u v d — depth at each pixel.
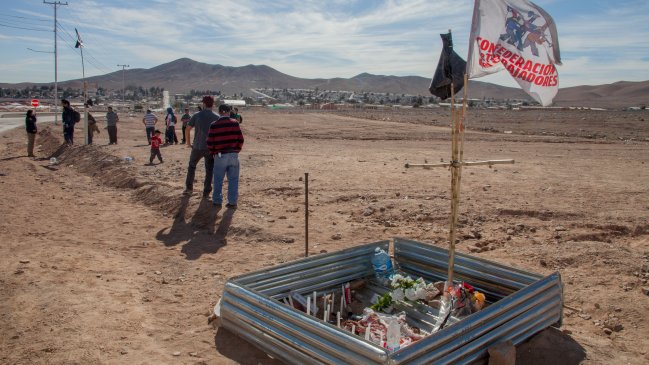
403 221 9.88
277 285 5.61
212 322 5.45
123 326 5.34
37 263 7.19
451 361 4.18
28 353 4.71
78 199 11.95
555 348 4.96
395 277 5.83
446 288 5.45
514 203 11.05
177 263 7.53
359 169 16.06
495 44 4.94
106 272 7.02
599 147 25.73
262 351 4.88
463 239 8.84
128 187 13.20
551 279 5.27
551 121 52.56
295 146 24.75
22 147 24.47
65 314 5.54
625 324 5.64
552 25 4.80
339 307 5.85
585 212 10.31
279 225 9.44
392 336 4.59
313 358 4.25
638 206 10.92
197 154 10.82
